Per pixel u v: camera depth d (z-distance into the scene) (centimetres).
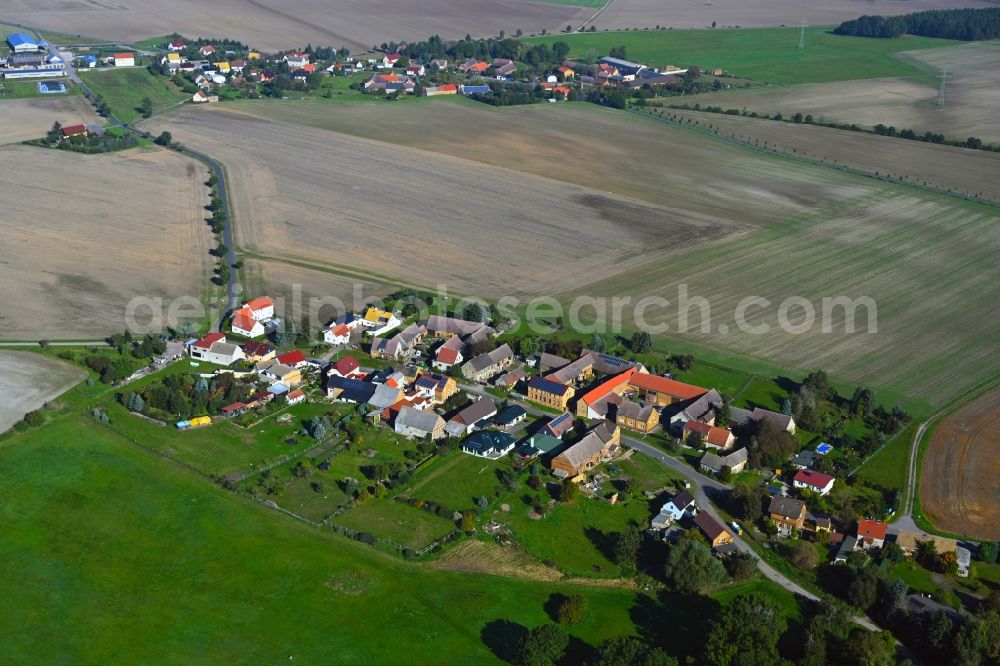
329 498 17400
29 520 16425
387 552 16038
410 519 16900
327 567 15562
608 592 15262
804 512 16888
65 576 15175
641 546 16312
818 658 13438
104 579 15150
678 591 15275
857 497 17762
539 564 15850
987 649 13662
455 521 16862
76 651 13700
